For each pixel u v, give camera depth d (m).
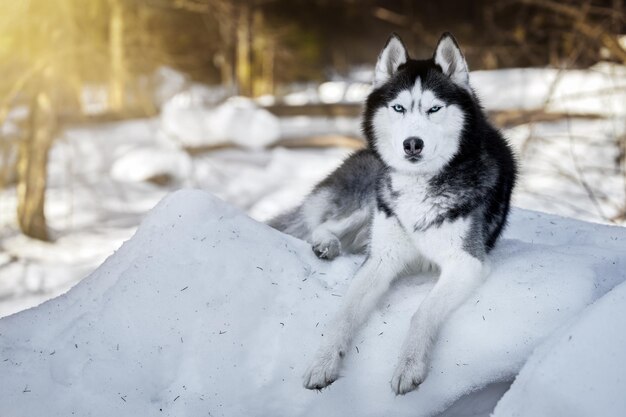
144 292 3.57
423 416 3.21
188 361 3.38
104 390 3.25
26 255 8.47
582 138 10.78
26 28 9.48
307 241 4.46
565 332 2.90
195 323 3.47
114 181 11.47
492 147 3.92
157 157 11.63
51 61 9.42
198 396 3.27
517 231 4.70
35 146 9.19
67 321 3.62
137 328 3.47
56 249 8.70
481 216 3.67
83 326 3.50
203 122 12.76
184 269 3.64
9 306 6.70
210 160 12.49
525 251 3.87
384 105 3.78
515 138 10.77
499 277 3.52
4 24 9.13
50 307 3.76
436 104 3.60
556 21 11.13
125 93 13.75
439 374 3.23
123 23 12.59
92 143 12.50
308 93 16.88
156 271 3.64
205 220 3.86
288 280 3.67
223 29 15.91
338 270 3.92
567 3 11.15
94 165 11.95
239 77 16.41
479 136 3.79
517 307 3.30
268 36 15.84
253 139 12.78
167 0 13.69
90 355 3.38
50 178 11.61
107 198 10.83
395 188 3.74
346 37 18.55
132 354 3.39
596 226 4.63
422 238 3.68
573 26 10.80
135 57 13.20
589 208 9.12
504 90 13.08
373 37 18.64
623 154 9.70
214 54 18.05
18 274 7.75
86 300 3.71
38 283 7.45
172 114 12.68
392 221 3.76
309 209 4.95
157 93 14.28
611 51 9.97
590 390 2.69
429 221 3.64
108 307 3.55
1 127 10.17
